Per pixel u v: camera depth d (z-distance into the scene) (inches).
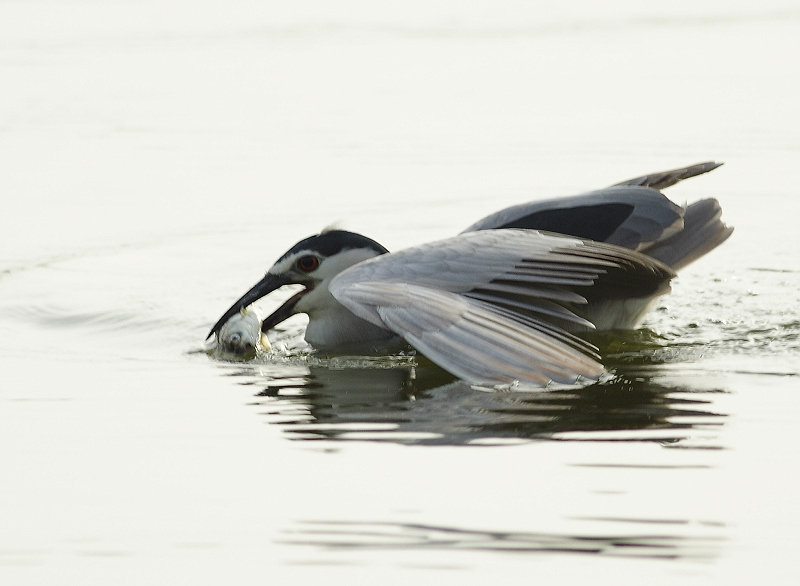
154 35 1241.4
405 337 360.2
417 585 263.3
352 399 392.2
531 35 1232.2
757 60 1086.4
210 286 576.1
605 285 450.0
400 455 335.6
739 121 877.8
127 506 305.1
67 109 947.3
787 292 544.1
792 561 269.7
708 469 318.7
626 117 899.4
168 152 824.9
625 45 1173.1
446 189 739.4
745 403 374.6
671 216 478.6
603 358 437.7
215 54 1152.2
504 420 363.6
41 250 637.3
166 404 390.0
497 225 484.4
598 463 324.5
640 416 362.6
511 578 265.0
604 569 268.1
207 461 334.3
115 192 738.2
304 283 486.9
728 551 274.8
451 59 1124.5
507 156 805.2
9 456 340.2
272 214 697.6
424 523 291.6
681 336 473.1
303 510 300.4
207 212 703.1
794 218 675.4
